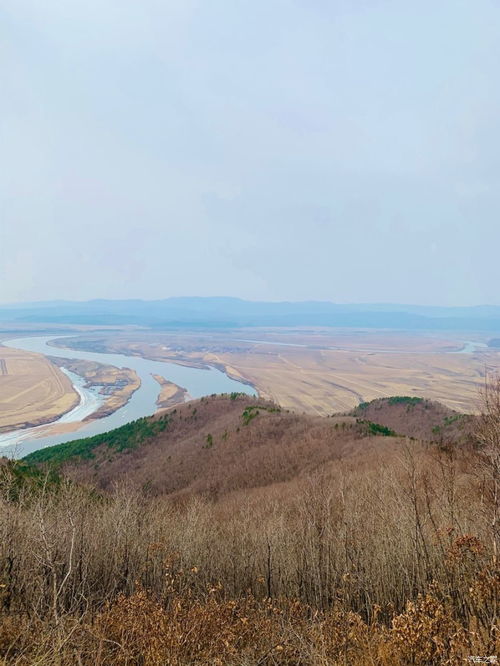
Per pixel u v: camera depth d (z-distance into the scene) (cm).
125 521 1875
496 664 652
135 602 994
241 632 939
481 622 846
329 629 930
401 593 1394
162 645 831
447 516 1422
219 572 1847
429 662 711
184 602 1160
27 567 1327
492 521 1081
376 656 795
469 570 1003
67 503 1598
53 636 878
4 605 1152
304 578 1720
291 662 892
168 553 1686
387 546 1552
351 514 1831
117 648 879
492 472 1145
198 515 2539
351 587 1461
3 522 1408
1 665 822
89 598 1280
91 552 1612
